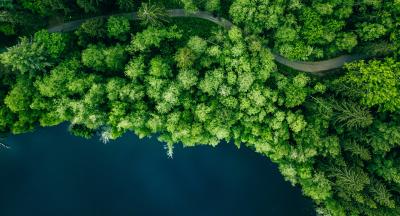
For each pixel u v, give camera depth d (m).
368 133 66.06
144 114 69.69
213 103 69.31
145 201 78.06
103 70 69.81
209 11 72.50
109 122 70.06
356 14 68.06
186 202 78.06
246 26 68.94
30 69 65.50
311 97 69.56
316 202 73.38
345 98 68.50
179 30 70.25
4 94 70.75
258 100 67.88
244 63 67.81
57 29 73.38
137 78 69.88
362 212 68.00
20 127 70.94
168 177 78.31
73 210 77.69
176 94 68.62
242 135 72.19
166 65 68.75
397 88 66.62
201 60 68.75
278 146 70.56
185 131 69.00
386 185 67.75
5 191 77.12
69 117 71.38
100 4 69.94
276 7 66.38
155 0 72.38
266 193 78.69
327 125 67.12
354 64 68.31
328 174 68.56
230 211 78.12
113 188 78.31
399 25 65.62
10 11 67.62
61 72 67.38
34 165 77.88
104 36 68.69
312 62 73.94
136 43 67.69
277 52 73.31
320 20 66.81
